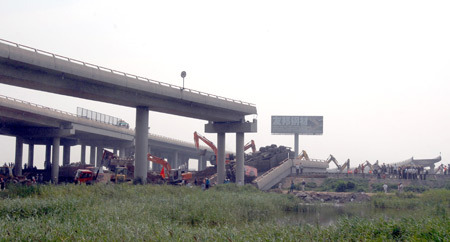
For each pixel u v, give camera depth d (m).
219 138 82.81
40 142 109.19
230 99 76.12
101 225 22.23
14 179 63.69
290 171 87.38
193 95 68.88
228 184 63.25
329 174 83.69
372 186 73.06
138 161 65.88
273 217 39.31
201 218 32.50
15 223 22.05
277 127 128.12
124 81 59.06
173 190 48.69
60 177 90.69
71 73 52.91
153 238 19.92
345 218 25.44
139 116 66.19
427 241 19.58
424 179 74.69
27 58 48.44
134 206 32.47
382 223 23.42
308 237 21.12
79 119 91.19
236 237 20.66
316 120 126.75
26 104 76.44
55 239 19.33
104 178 73.81
